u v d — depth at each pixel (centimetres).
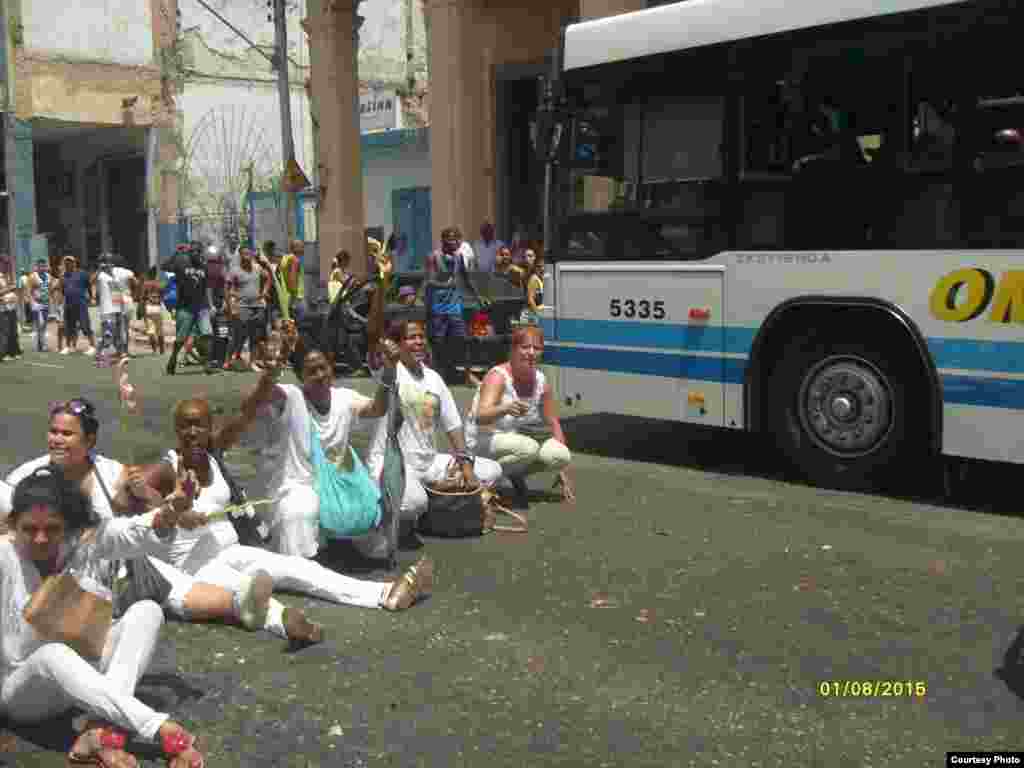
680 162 812
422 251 2669
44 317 2080
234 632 478
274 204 3225
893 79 698
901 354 716
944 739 372
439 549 613
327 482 548
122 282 1727
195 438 489
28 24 2973
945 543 614
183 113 3244
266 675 431
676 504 716
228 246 3328
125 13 3133
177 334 1577
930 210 684
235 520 550
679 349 822
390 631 480
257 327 1609
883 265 705
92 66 3088
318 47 1988
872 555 591
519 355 693
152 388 1402
